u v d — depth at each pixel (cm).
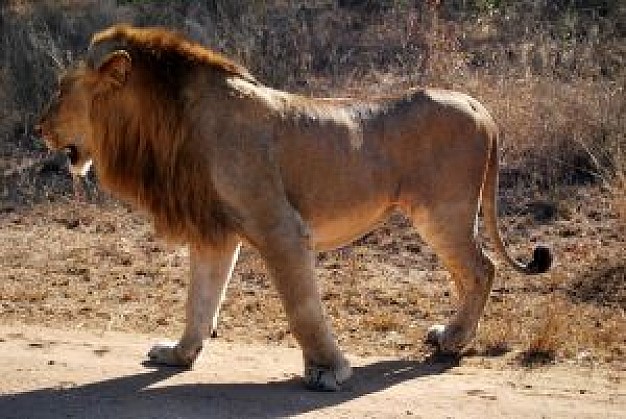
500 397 920
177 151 912
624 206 1455
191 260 962
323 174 931
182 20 2100
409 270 1387
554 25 2020
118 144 934
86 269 1379
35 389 888
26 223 1571
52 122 933
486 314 1202
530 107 1655
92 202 1633
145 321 1180
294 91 1859
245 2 2145
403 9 2106
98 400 865
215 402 870
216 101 903
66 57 1962
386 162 972
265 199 896
